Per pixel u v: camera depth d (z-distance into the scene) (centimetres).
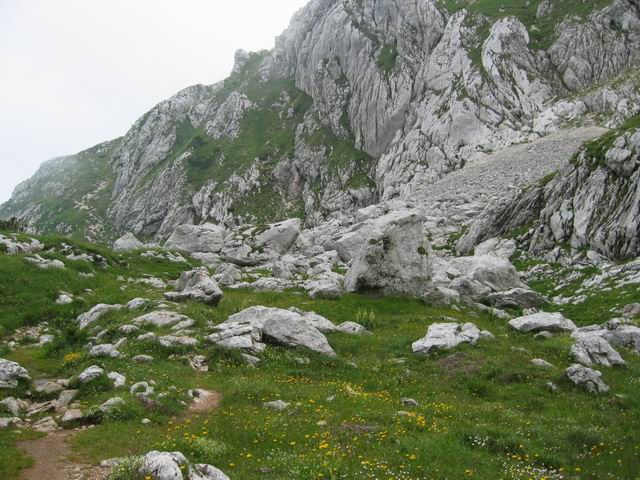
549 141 9956
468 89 12688
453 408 1948
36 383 2144
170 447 1434
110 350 2392
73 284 3806
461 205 8425
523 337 2923
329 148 17912
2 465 1367
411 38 15988
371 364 2577
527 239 5678
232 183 19000
